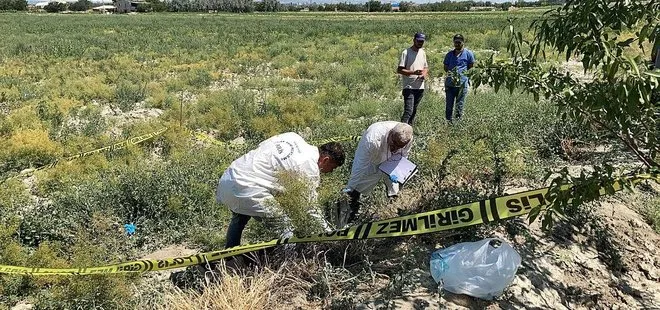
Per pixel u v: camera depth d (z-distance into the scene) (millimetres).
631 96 2812
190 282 4117
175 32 41500
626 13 3188
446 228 3941
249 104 11680
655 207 5387
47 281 4477
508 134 7219
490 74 3689
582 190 3287
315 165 4172
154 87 14711
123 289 4043
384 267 4113
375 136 4680
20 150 8266
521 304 3742
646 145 3631
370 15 83688
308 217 3982
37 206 6070
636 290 4234
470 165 5512
